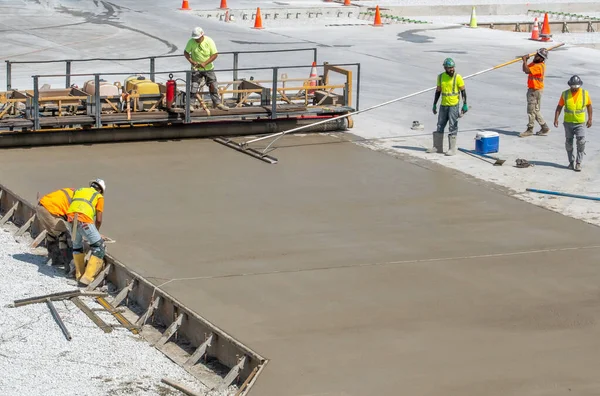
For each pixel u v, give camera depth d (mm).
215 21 39844
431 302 11867
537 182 17516
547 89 26547
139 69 28203
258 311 11477
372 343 10688
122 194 16141
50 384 9891
